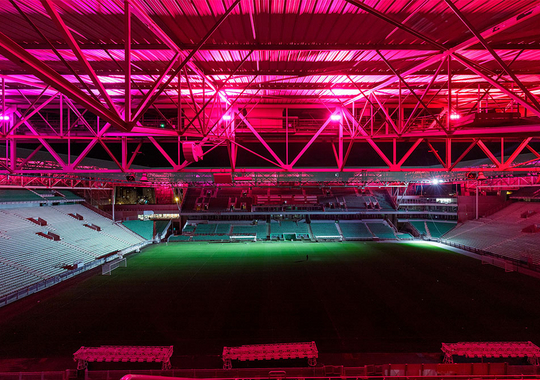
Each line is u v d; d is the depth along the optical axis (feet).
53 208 154.71
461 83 46.39
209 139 49.01
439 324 66.33
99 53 34.06
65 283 96.89
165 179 154.81
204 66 39.63
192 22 26.73
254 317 70.28
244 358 49.96
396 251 148.56
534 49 31.27
